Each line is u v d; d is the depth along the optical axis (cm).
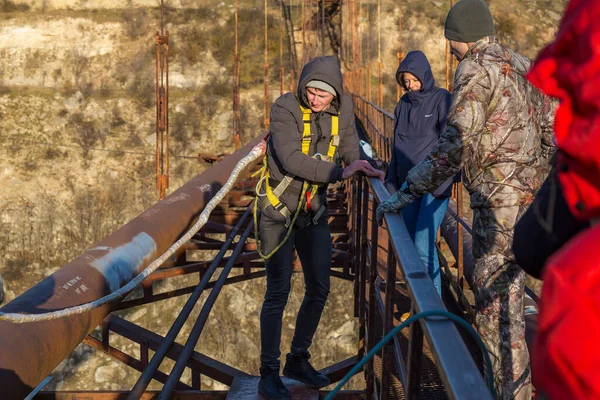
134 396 362
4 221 3541
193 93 4075
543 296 74
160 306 2962
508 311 258
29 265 3453
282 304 359
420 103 414
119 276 417
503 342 257
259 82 4128
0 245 3481
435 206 405
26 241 3503
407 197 257
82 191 3675
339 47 4400
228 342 2894
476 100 250
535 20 4569
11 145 3841
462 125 249
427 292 155
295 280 2870
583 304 68
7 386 257
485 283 261
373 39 4422
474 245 271
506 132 255
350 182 868
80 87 4088
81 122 3941
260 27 4416
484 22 260
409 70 405
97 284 383
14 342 279
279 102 330
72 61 4188
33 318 250
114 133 3900
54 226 3550
